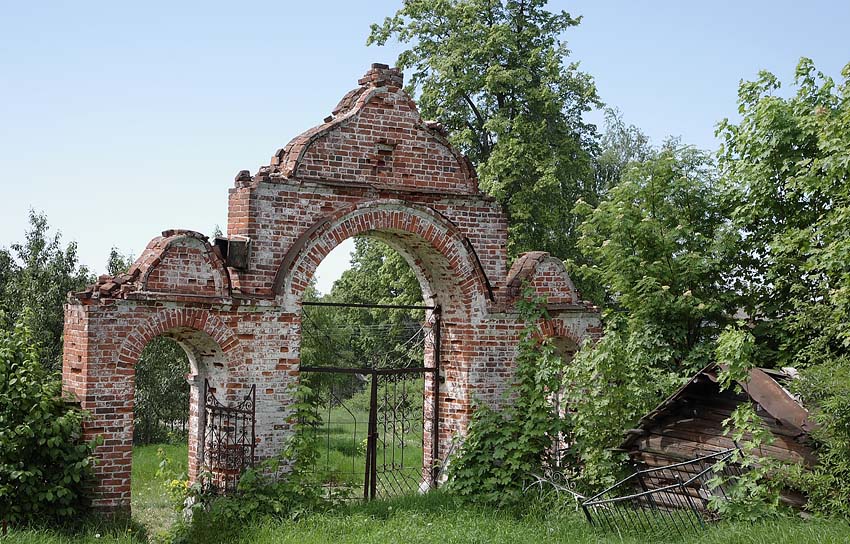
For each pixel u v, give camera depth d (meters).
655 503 14.37
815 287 17.50
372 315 37.62
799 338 17.02
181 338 14.73
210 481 14.28
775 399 13.07
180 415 29.03
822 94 18.47
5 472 11.98
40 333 25.39
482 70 26.91
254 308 14.48
